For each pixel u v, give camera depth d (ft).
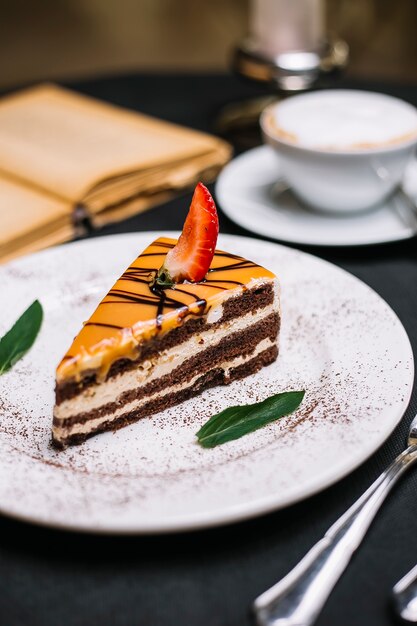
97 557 1.27
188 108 2.60
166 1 5.09
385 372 1.50
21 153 2.20
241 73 2.44
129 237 1.91
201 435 1.46
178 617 1.20
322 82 2.42
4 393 1.58
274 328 1.65
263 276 1.63
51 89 2.63
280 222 2.00
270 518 1.32
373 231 1.96
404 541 1.29
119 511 1.26
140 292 1.61
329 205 2.03
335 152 1.91
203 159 2.25
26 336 1.67
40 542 1.29
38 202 2.02
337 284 1.74
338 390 1.49
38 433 1.51
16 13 5.09
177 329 1.57
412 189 2.11
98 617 1.20
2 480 1.33
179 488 1.30
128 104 2.63
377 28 4.78
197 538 1.29
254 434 1.46
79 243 1.90
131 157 2.16
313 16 2.41
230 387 1.63
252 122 2.49
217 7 5.08
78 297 1.79
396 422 1.39
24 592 1.23
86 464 1.44
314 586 1.19
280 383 1.59
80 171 2.09
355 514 1.28
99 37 4.92
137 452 1.46
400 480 1.38
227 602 1.21
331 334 1.64
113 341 1.51
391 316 1.63
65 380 1.47
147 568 1.26
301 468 1.31
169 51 4.77
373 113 2.04
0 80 4.39
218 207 2.10
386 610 1.21
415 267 1.86
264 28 2.43
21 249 1.95
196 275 1.62
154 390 1.57
